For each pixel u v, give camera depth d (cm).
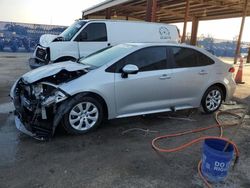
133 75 514
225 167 348
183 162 404
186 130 538
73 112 470
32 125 450
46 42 1010
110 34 1064
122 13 2677
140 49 534
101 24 1048
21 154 404
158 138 488
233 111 687
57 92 448
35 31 2639
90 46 1027
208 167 355
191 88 593
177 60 574
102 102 498
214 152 344
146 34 1152
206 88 618
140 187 337
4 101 677
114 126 536
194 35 2762
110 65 502
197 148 455
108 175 360
